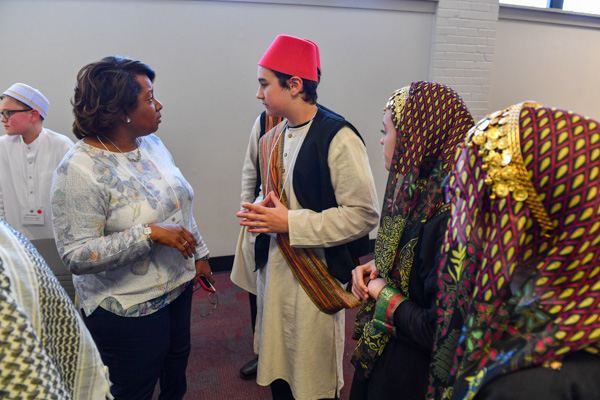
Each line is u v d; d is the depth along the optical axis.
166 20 2.77
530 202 0.50
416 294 0.84
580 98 4.18
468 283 0.58
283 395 1.47
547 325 0.49
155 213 1.16
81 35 2.64
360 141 1.27
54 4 2.56
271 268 1.36
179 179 1.29
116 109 1.06
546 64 3.94
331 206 1.30
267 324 1.37
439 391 0.68
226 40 2.91
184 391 1.50
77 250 1.04
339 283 1.32
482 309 0.53
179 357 1.41
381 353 0.94
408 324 0.82
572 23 3.88
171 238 1.09
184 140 2.98
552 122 0.50
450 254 0.63
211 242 3.19
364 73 3.30
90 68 1.06
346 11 3.13
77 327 0.58
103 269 1.06
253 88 3.04
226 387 1.90
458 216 0.60
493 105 3.87
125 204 1.11
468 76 3.54
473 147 0.55
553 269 0.49
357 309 2.63
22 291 0.47
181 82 2.88
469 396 0.55
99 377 0.62
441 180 0.83
